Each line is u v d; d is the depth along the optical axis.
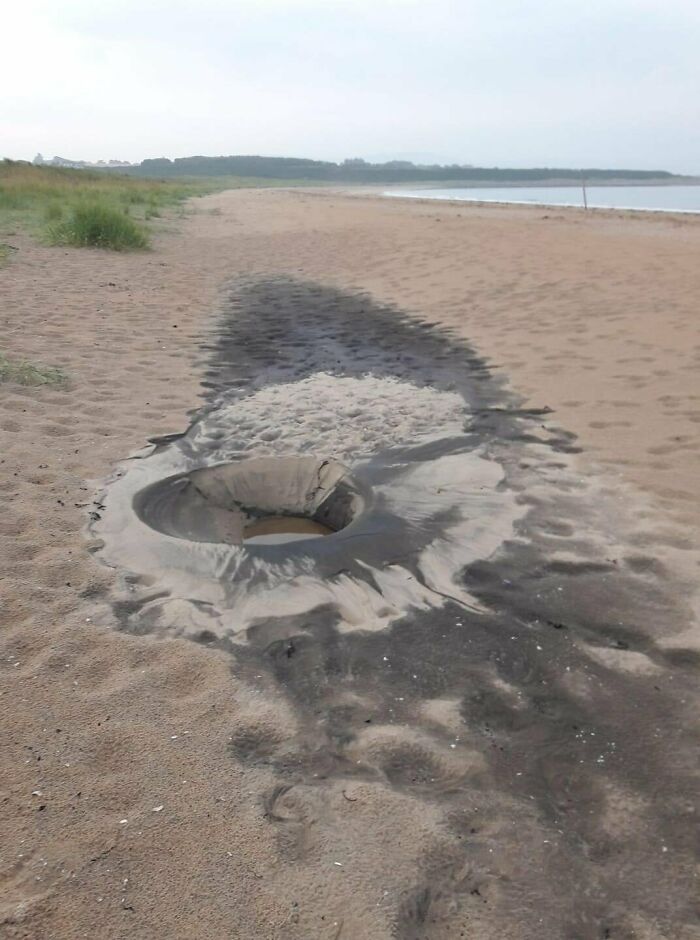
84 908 1.68
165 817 1.92
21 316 7.23
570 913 1.71
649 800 2.03
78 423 4.70
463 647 2.67
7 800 1.96
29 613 2.77
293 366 6.30
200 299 8.91
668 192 53.53
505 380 5.78
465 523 3.56
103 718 2.26
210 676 2.48
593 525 3.52
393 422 4.96
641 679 2.50
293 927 1.65
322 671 2.53
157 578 3.08
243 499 4.11
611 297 8.06
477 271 10.07
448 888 1.76
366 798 1.99
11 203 16.36
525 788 2.06
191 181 68.94
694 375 5.47
